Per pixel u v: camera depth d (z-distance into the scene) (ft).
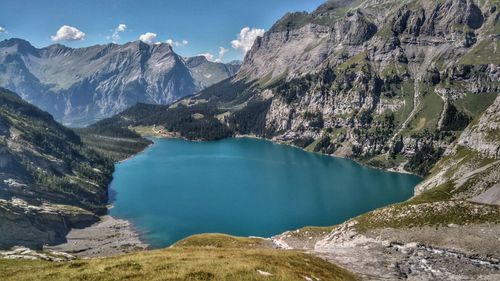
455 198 494.18
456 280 200.23
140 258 160.56
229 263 149.59
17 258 214.48
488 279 201.46
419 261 229.04
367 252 247.91
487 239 258.37
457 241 263.49
